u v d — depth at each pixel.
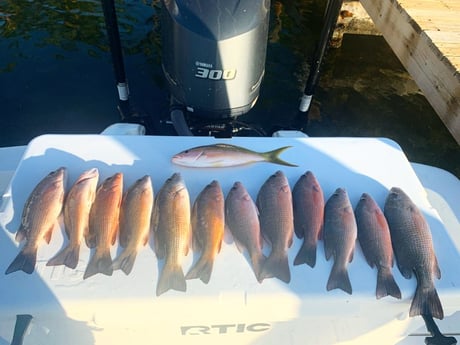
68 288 0.82
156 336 0.96
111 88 2.34
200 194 0.96
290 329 0.98
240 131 1.66
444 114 1.64
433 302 0.85
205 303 0.82
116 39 1.51
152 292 0.82
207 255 0.87
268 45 2.72
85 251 0.88
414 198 1.05
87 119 2.16
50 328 0.89
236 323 0.88
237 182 1.00
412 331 1.01
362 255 0.92
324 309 0.85
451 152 2.20
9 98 2.24
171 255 0.86
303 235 0.93
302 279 0.86
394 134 2.27
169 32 1.26
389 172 1.11
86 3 2.93
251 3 1.20
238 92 1.32
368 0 2.26
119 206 0.94
